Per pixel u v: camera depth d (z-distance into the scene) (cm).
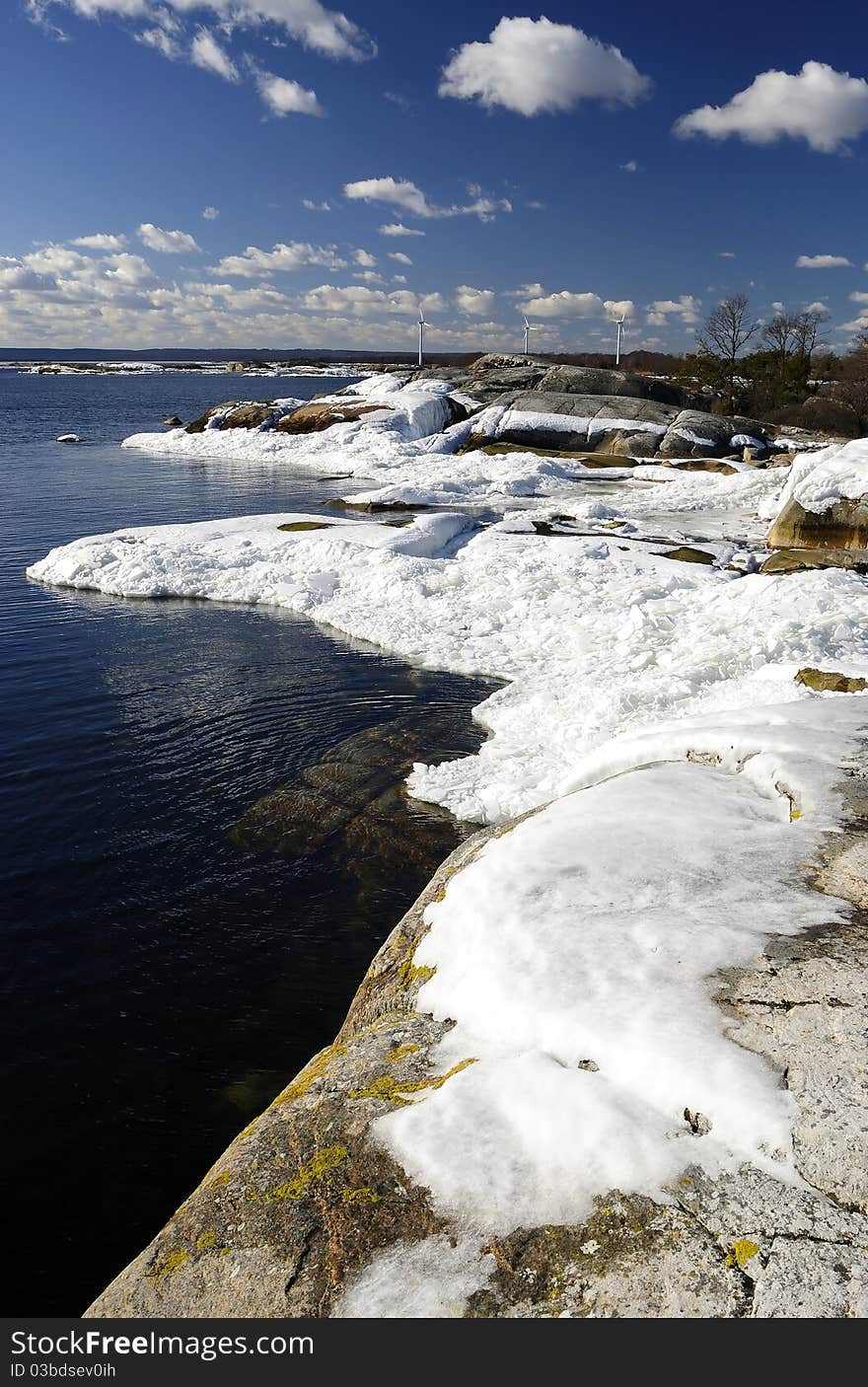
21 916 621
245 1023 516
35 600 1554
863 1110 229
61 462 3656
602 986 285
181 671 1169
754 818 396
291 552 1759
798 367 5381
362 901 638
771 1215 210
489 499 2719
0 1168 417
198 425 4984
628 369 8312
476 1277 212
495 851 387
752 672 912
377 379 6006
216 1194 262
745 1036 256
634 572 1533
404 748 906
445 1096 262
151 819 761
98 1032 508
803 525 1789
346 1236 231
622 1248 210
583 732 860
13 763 877
